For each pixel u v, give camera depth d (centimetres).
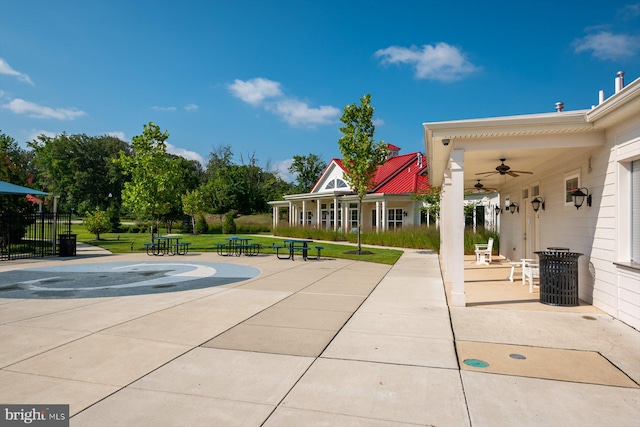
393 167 3412
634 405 366
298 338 569
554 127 722
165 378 424
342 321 666
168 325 634
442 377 431
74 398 376
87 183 7425
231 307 768
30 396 380
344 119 1838
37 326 623
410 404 368
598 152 748
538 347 532
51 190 7444
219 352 507
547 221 1077
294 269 1364
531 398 380
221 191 5297
